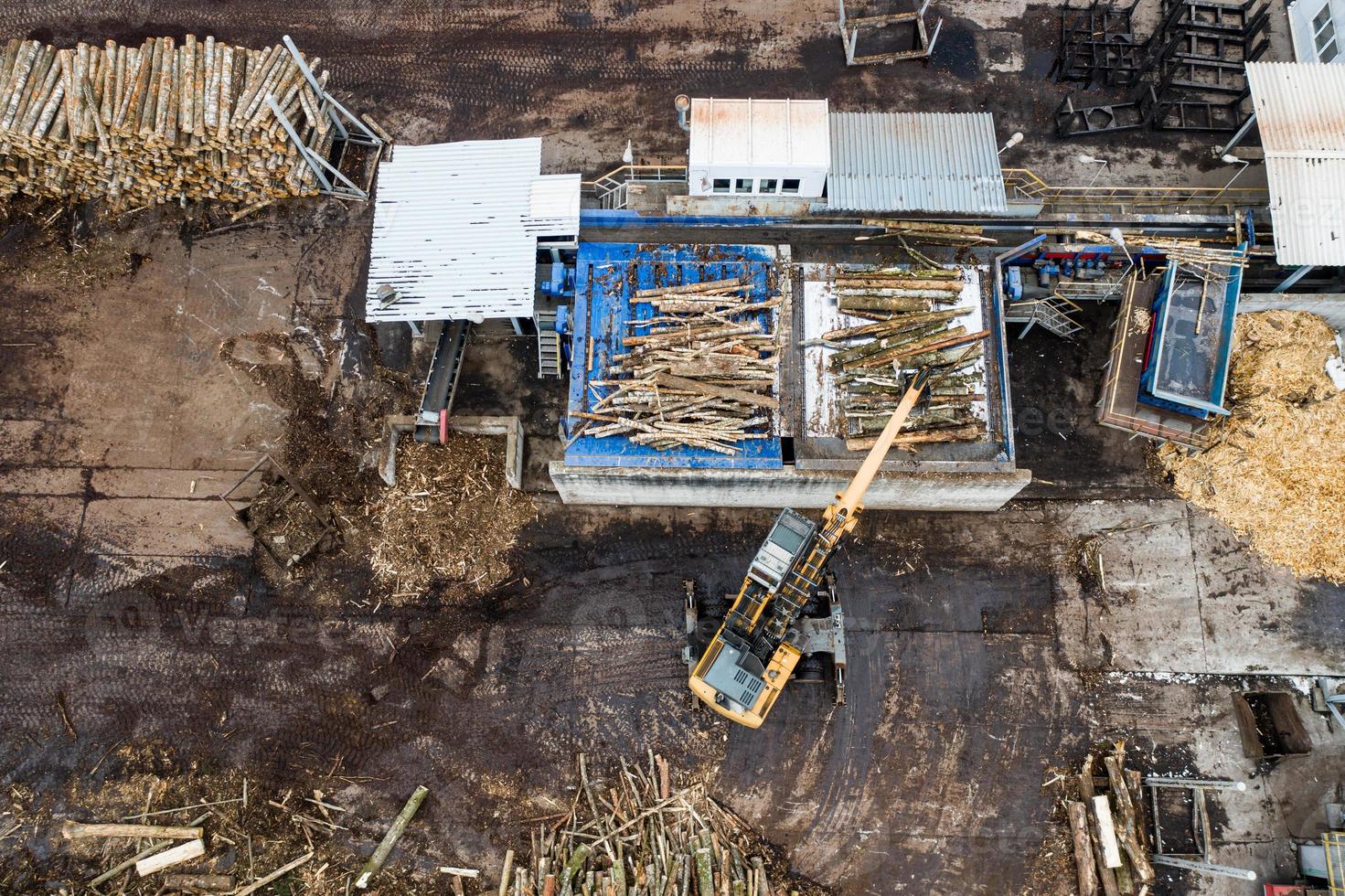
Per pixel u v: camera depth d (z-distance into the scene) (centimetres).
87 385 2597
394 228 2395
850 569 2442
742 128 2298
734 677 2034
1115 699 2344
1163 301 2352
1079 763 2303
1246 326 2522
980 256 2469
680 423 2234
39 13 2959
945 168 2359
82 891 2192
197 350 2625
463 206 2409
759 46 2920
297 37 2944
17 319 2650
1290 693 2331
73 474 2528
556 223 2381
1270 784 2272
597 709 2350
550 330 2492
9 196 2730
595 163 2803
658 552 2469
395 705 2355
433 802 2288
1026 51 2906
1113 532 2456
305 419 2553
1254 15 2920
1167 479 2491
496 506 2466
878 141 2394
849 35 2894
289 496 2464
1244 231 2441
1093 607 2406
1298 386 2464
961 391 2225
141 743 2319
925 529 2475
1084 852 2195
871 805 2283
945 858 2250
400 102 2870
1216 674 2359
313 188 2653
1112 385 2397
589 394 2284
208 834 2250
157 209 2741
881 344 2270
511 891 2198
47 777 2291
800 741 2322
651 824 2230
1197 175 2748
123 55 2566
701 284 2330
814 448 2216
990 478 2153
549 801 2281
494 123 2850
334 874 2223
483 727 2339
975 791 2288
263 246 2711
